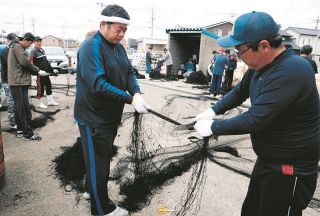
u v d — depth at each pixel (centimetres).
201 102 877
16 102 475
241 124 163
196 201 314
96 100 245
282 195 174
